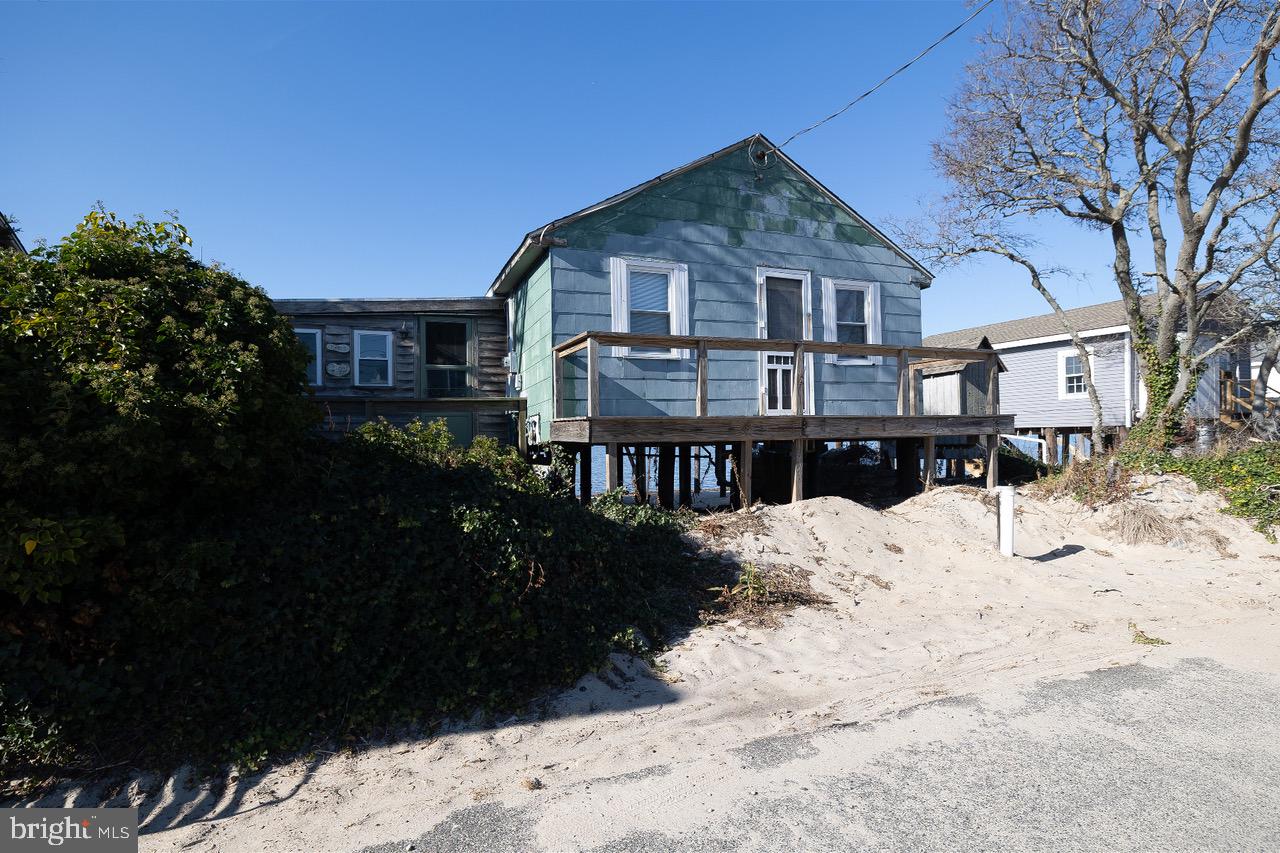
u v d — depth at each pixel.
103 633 3.87
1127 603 7.19
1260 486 10.73
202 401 4.22
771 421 9.60
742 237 11.45
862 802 3.41
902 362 10.74
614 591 5.87
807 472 12.73
